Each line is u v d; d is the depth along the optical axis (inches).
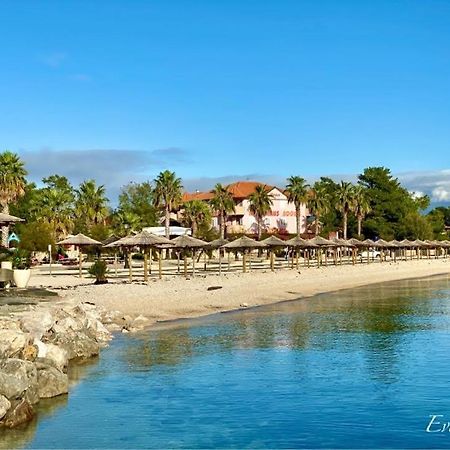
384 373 810.2
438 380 772.0
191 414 633.0
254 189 4601.4
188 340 1067.3
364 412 643.5
